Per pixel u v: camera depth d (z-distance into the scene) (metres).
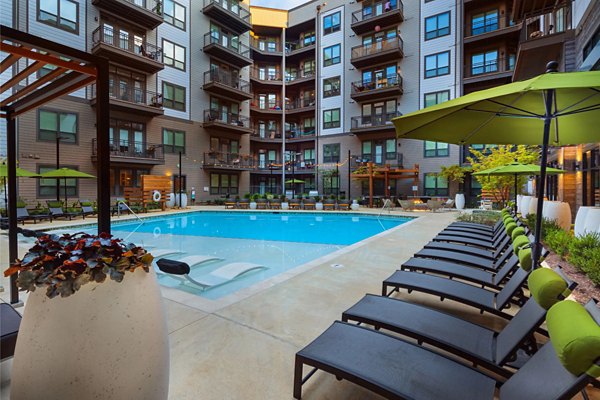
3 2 13.20
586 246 4.25
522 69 11.52
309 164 24.97
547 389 1.16
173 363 2.19
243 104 24.70
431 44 20.05
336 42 23.75
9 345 1.80
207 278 4.69
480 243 5.38
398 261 5.16
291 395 1.88
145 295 1.32
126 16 16.73
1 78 11.08
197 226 12.13
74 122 15.20
